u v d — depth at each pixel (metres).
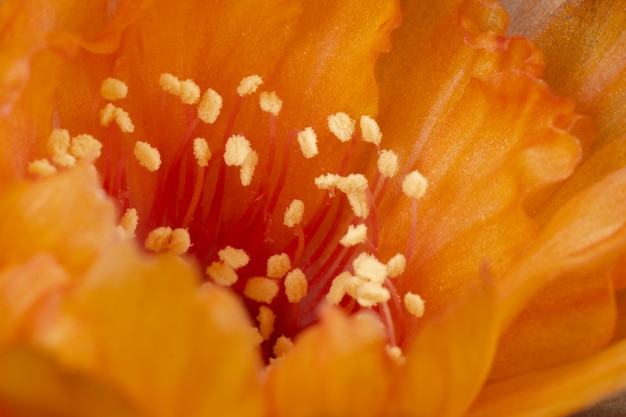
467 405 0.09
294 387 0.09
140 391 0.09
